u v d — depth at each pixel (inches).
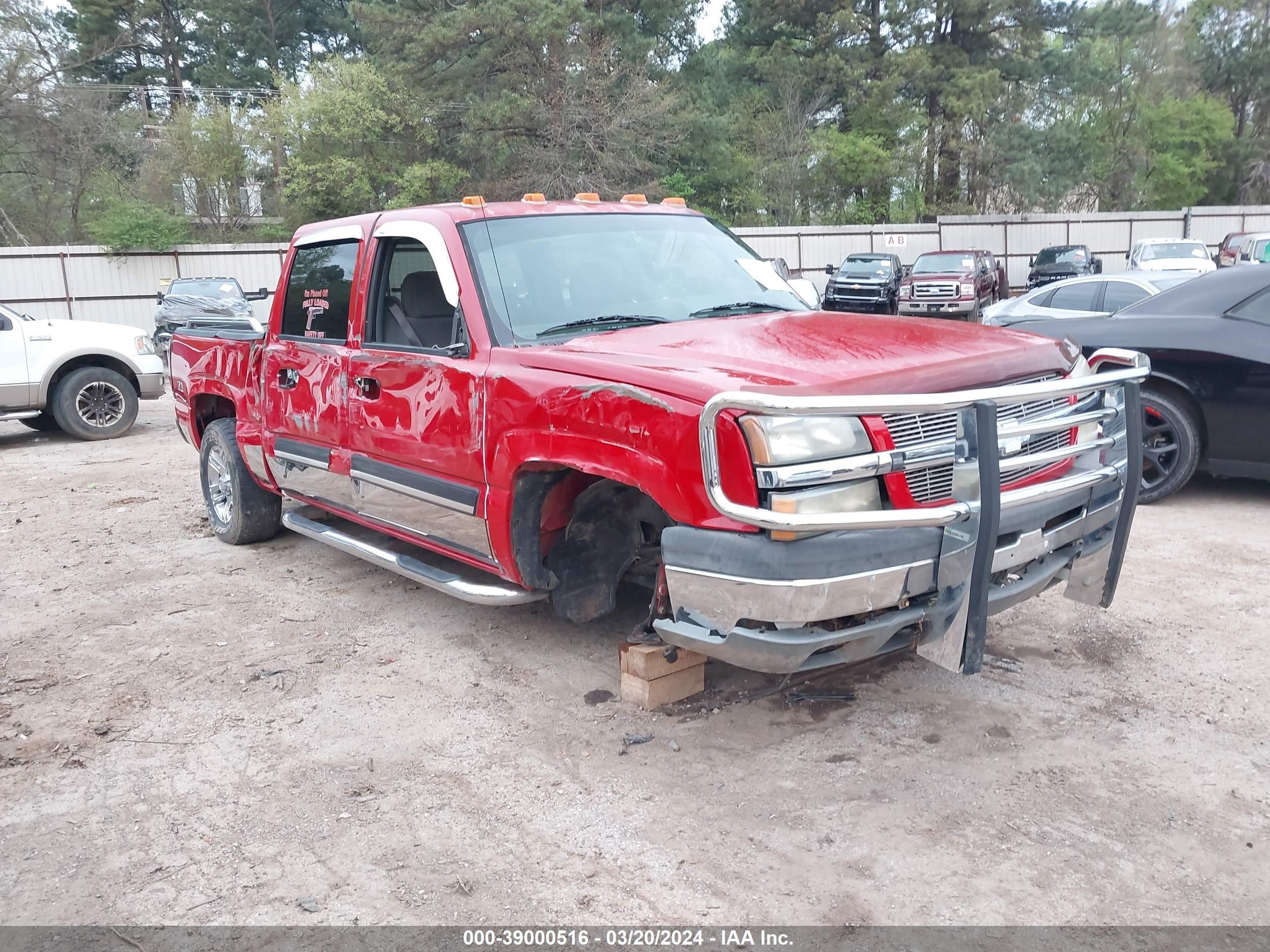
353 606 211.0
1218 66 1833.2
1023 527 129.3
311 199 1337.4
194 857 121.3
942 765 136.3
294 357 208.2
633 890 112.1
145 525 287.7
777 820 124.6
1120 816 123.2
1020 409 135.9
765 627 121.0
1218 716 147.3
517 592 162.1
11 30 1403.8
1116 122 1690.5
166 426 508.4
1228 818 122.0
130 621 206.4
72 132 1409.9
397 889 113.8
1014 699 154.8
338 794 135.2
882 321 160.2
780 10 1514.5
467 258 166.1
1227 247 1038.4
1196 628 179.8
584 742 146.9
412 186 1293.1
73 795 137.3
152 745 151.3
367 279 187.5
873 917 106.1
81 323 461.4
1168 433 259.6
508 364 152.7
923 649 129.6
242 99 1628.9
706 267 185.0
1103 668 164.9
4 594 226.7
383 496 186.4
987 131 1454.2
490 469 155.6
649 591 204.7
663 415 125.6
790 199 1520.7
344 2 1892.2
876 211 1582.2
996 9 1423.5
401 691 167.8
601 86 1274.6
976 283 978.7
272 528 258.4
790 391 117.0
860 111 1512.1
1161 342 253.0
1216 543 227.9
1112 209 1726.1
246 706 164.1
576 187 1257.4
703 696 159.3
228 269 1136.2
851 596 116.8
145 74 1827.0
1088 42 1551.4
